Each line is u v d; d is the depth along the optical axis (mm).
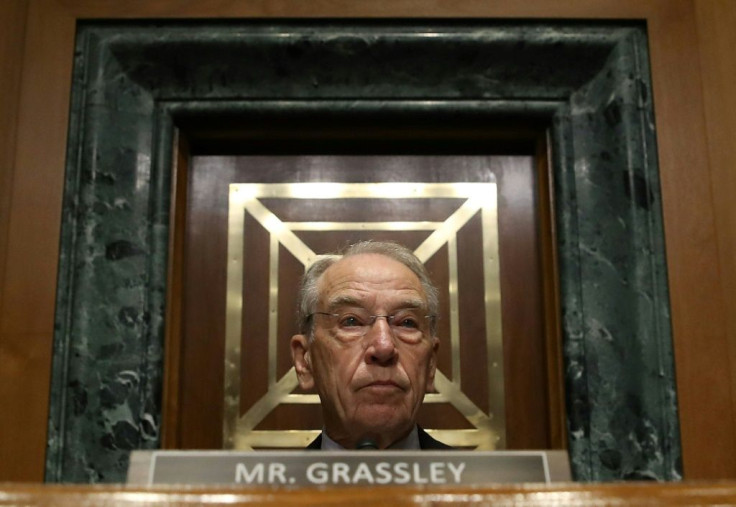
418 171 2314
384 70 2150
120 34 2137
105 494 726
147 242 2055
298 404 2186
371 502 720
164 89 2150
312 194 2303
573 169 2111
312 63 2146
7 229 2020
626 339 2000
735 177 2072
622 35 2156
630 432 1947
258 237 2277
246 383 2191
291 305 2240
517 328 2227
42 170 2053
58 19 2141
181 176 2199
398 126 2199
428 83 2154
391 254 1744
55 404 1937
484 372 2205
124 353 1978
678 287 2014
